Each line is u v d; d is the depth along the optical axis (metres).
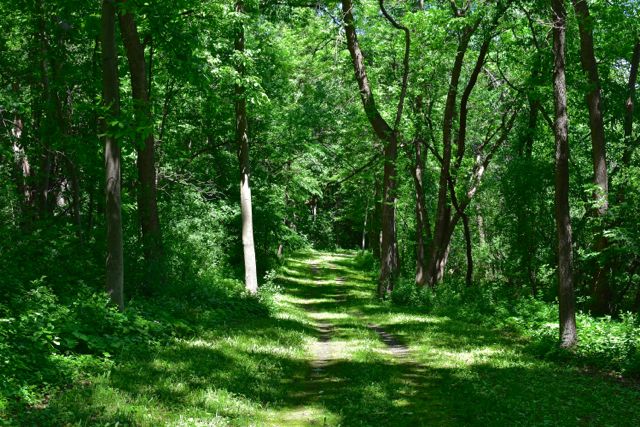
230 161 32.53
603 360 12.88
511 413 8.30
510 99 29.72
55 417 6.69
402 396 9.59
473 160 32.50
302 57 34.53
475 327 19.09
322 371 11.95
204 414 7.61
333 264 60.34
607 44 23.16
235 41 24.33
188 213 28.56
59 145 19.61
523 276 26.98
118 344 10.93
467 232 31.50
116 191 13.38
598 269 21.66
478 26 24.36
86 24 18.09
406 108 32.88
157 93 24.91
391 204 30.94
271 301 23.30
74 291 13.99
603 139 20.34
